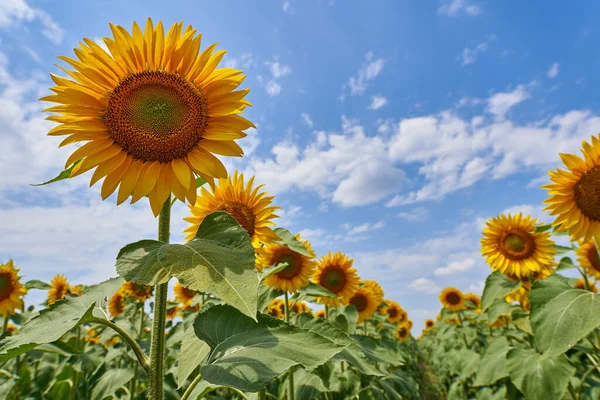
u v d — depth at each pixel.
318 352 0.39
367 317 1.57
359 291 1.58
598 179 0.86
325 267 1.30
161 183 0.46
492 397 1.16
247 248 0.35
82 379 1.23
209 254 0.34
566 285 0.75
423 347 3.88
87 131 0.45
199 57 0.49
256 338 0.42
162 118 0.46
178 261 0.33
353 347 0.74
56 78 0.45
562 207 0.91
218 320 0.45
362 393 1.02
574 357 1.06
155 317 0.40
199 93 0.48
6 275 1.36
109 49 0.46
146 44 0.47
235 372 0.35
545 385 0.80
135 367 0.99
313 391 0.86
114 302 1.66
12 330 1.77
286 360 0.37
